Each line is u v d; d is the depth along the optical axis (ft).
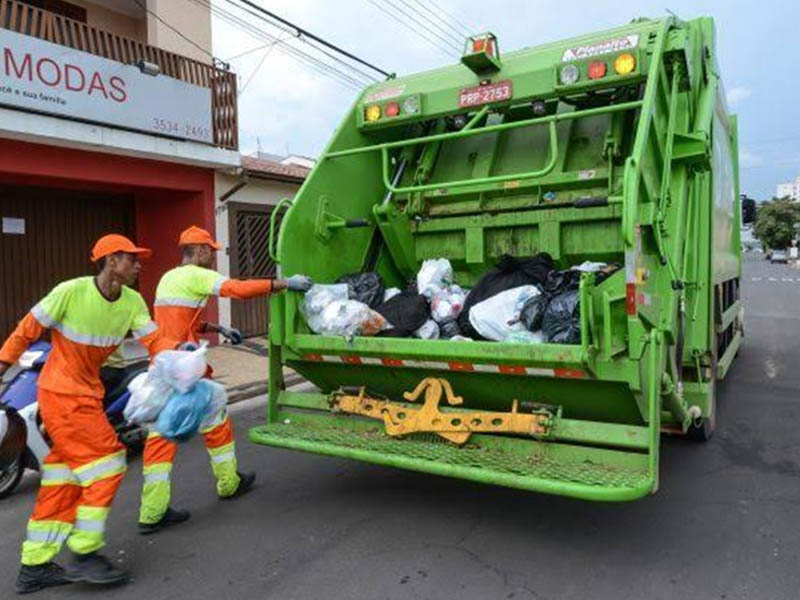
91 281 11.51
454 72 16.83
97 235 37.58
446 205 17.10
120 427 17.79
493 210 16.43
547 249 15.65
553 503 14.30
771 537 12.55
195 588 11.21
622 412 12.00
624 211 11.03
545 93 15.11
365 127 16.89
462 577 11.26
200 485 16.21
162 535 13.33
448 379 13.17
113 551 12.66
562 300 12.01
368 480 16.07
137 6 40.40
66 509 11.48
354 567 11.72
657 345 11.25
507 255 14.53
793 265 216.74
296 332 14.35
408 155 17.67
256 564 11.99
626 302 11.05
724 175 20.61
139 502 15.34
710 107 15.99
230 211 39.01
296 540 12.91
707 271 16.39
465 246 16.69
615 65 14.08
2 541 13.57
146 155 33.37
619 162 15.21
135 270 11.80
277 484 16.06
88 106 30.09
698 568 11.40
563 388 12.03
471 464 11.55
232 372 30.32
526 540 12.60
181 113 34.12
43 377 11.36
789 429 19.75
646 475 10.81
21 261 33.91
